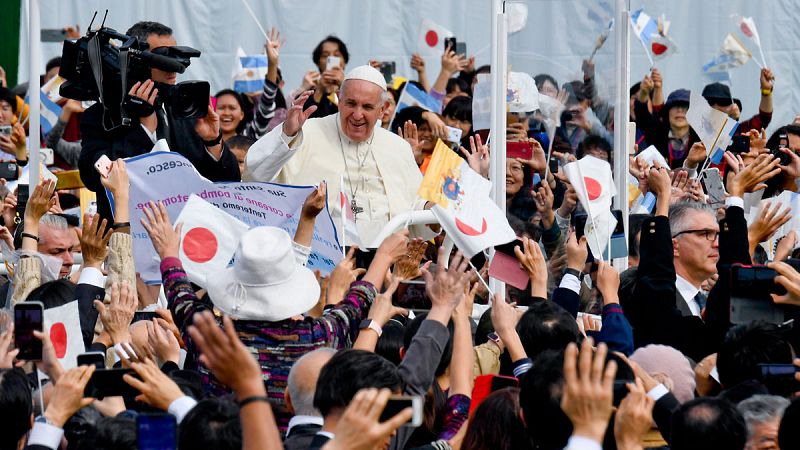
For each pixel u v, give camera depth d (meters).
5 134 28.20
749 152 24.09
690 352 16.52
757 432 12.01
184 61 18.95
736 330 14.20
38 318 12.91
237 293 13.90
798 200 23.42
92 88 18.98
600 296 20.14
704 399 11.47
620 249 18.83
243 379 9.65
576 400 10.01
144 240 17.34
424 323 13.36
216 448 11.00
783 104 34.47
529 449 12.48
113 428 11.87
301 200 17.72
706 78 34.25
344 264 15.62
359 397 9.60
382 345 15.59
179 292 14.27
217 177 19.50
